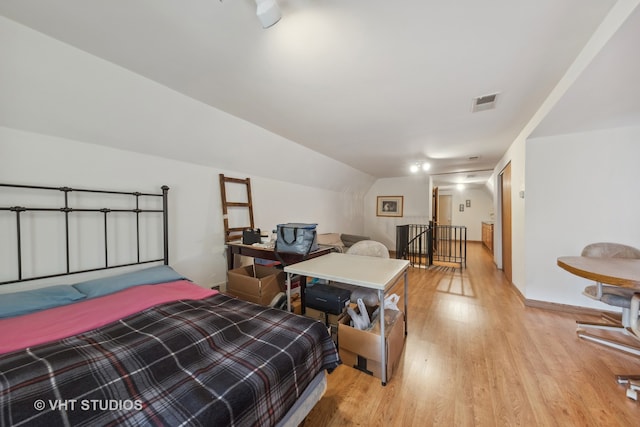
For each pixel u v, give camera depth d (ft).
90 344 3.64
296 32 4.35
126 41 4.57
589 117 7.17
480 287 11.79
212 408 2.59
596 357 6.07
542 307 9.21
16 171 5.23
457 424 4.27
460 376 5.48
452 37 4.47
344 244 18.20
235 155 9.64
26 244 5.41
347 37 4.47
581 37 4.42
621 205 8.07
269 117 8.24
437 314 8.74
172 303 5.20
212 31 4.32
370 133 9.88
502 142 11.07
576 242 8.64
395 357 5.85
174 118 7.06
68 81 5.09
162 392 2.77
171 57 5.07
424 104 7.26
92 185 6.34
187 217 8.59
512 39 4.50
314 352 4.08
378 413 4.53
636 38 3.80
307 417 4.46
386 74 5.67
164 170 7.89
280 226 7.89
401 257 16.83
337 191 18.45
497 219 15.51
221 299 5.62
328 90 6.44
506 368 5.71
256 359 3.42
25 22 4.09
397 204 21.33
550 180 8.96
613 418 4.32
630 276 4.99
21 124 5.19
